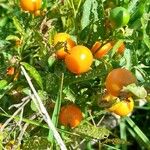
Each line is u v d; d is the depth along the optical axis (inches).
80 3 8.5
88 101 8.2
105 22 8.0
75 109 7.8
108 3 9.1
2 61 9.0
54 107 7.9
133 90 6.4
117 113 7.5
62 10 8.8
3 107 8.8
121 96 6.7
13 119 8.4
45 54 8.1
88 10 8.2
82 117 8.0
